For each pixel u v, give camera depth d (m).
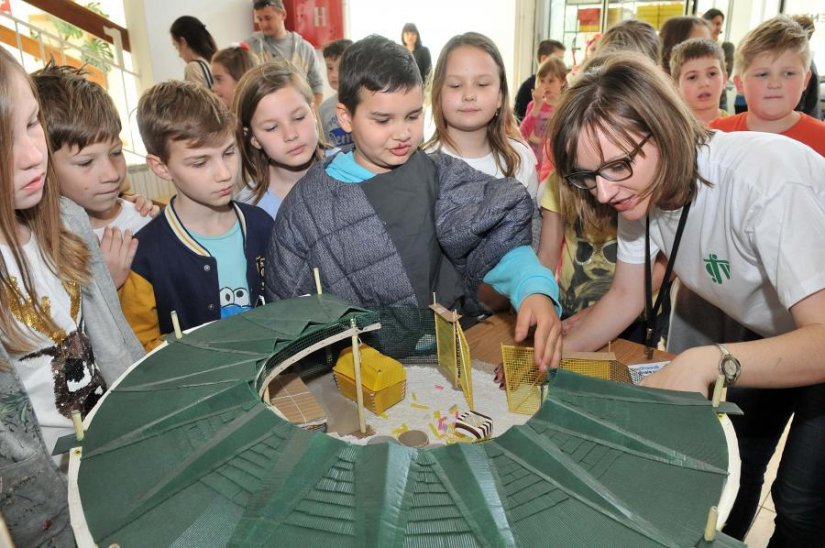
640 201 0.95
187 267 1.30
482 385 1.03
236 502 0.58
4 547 0.47
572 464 0.61
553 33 5.34
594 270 1.55
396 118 1.07
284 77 1.53
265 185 1.62
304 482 0.58
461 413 0.95
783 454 1.21
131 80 3.60
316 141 1.60
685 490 0.58
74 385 0.98
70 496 0.62
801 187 0.85
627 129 0.86
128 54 3.59
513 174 1.63
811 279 0.81
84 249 1.02
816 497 1.15
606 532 0.53
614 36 1.78
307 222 1.14
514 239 1.09
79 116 1.17
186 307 1.32
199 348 0.87
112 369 1.06
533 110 3.10
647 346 1.21
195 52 3.28
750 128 1.79
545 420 0.67
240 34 4.04
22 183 0.81
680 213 1.04
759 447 1.32
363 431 0.92
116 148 1.27
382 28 5.07
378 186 1.11
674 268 1.19
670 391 0.73
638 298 1.20
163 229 1.31
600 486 0.58
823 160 0.91
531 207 1.12
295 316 0.94
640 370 1.00
